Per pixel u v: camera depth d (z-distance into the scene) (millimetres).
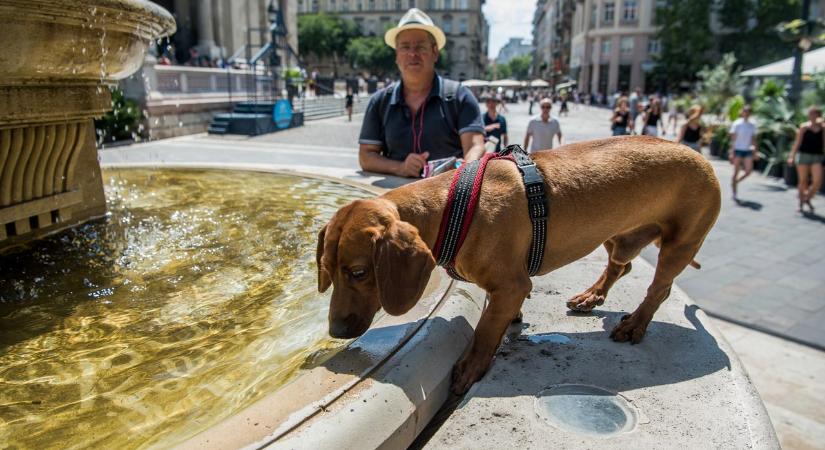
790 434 3650
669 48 47844
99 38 3217
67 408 1785
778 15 44125
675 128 25453
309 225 3893
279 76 27141
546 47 114812
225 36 33000
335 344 2107
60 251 3428
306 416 1562
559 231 2201
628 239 2438
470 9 96312
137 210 4391
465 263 2145
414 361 1902
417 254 1841
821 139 9516
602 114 39312
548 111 9602
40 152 3564
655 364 2162
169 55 28172
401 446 1693
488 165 2197
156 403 1796
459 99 4500
